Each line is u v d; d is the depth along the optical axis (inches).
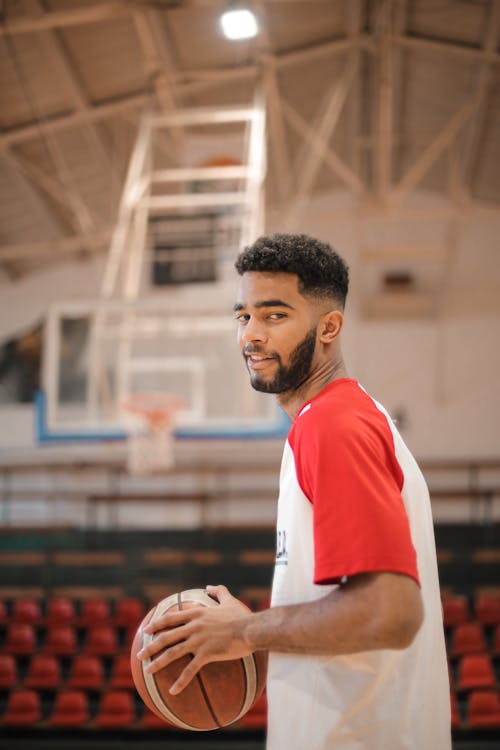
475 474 568.4
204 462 585.3
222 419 377.1
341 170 520.7
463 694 358.6
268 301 61.6
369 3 443.8
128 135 512.4
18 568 506.6
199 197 428.8
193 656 59.6
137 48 447.2
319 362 63.2
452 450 572.1
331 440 54.9
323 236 609.6
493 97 470.9
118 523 584.1
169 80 470.3
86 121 483.5
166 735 341.7
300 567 57.8
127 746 337.7
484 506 560.1
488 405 576.4
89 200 565.6
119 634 450.0
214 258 437.7
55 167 523.8
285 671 57.8
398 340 589.0
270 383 62.6
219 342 389.4
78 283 620.1
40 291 622.8
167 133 504.7
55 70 446.9
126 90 480.7
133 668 63.1
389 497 53.2
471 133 499.2
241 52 465.4
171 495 565.6
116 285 609.6
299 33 465.4
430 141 550.3
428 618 59.8
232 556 505.7
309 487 56.7
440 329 587.5
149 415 373.4
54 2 405.7
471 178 574.2
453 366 583.5
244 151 451.8
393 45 458.0
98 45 439.2
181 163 483.2
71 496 585.9
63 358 386.6
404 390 582.6
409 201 609.6
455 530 536.4
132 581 499.8
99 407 382.6
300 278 61.9
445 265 558.9
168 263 438.0
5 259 597.6
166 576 499.2
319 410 57.7
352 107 519.5
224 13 366.9
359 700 55.6
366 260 567.5
